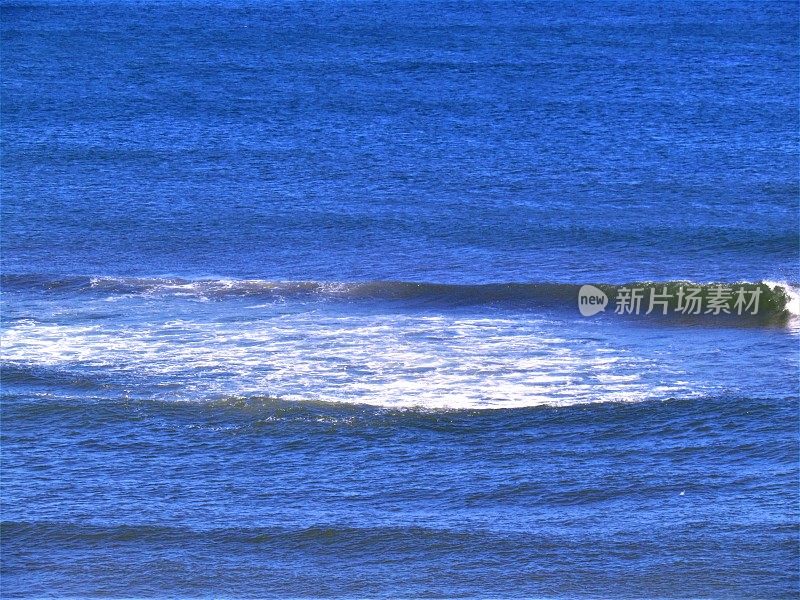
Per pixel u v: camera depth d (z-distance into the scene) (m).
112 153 80.31
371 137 86.88
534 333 45.25
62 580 26.12
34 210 65.62
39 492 30.69
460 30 165.88
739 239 60.47
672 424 35.22
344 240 60.44
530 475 31.72
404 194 69.88
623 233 61.53
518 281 53.19
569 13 194.62
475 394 37.91
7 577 26.23
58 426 35.31
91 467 32.44
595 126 91.69
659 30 166.88
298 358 41.53
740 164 78.06
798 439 33.78
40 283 51.66
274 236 61.19
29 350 42.34
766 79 117.19
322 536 28.00
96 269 54.97
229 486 31.19
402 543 27.67
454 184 72.38
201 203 67.56
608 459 32.69
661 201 68.50
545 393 38.06
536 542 27.61
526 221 63.88
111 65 125.19
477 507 29.62
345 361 41.25
